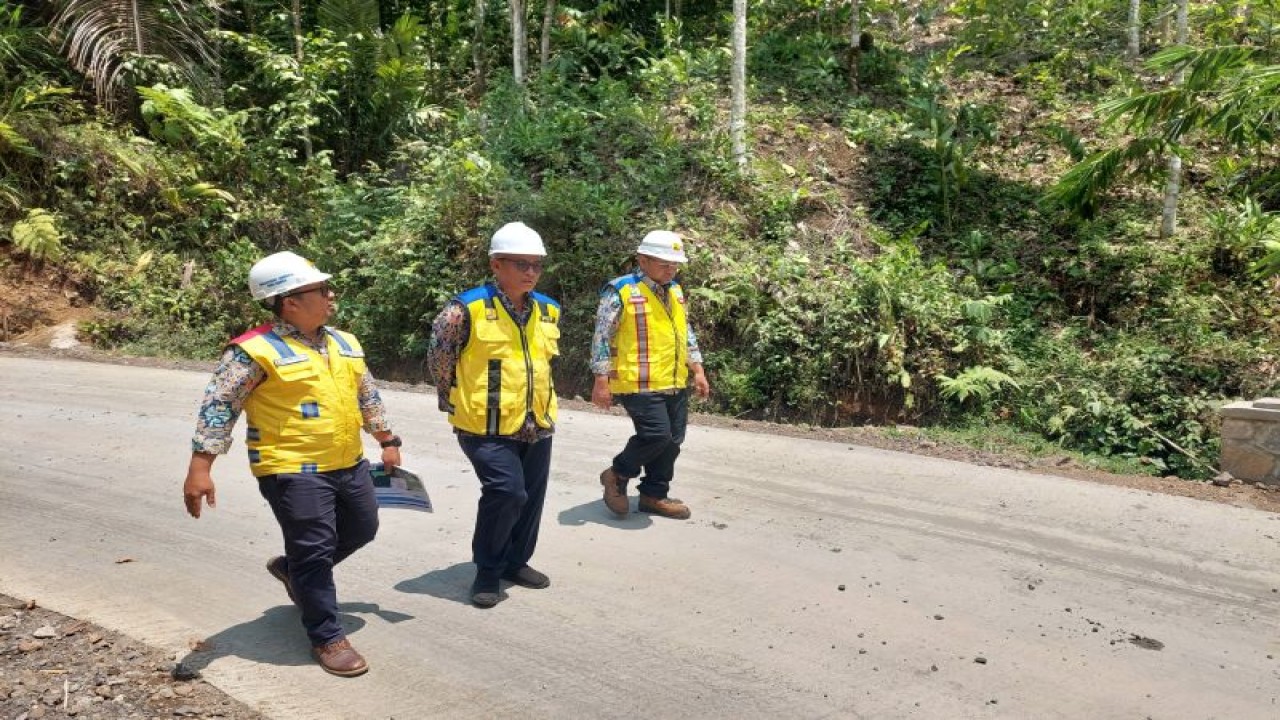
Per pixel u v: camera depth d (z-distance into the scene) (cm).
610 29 1847
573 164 1430
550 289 1235
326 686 371
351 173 1667
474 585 460
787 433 886
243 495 621
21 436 762
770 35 1762
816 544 561
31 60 1555
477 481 674
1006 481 713
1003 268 1236
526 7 1892
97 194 1452
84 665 378
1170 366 1050
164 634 410
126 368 1114
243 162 1588
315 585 380
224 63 1731
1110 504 659
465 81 1869
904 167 1414
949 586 502
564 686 380
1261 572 535
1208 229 1243
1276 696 392
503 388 443
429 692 371
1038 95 1568
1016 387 1021
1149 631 454
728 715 361
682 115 1504
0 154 1406
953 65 1684
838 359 1084
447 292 1262
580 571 507
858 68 1645
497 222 1269
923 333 1098
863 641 430
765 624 445
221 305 1392
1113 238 1262
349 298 1359
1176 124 1065
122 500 603
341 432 383
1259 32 1449
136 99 1603
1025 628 452
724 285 1152
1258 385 1005
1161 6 1662
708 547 550
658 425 564
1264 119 1039
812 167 1405
